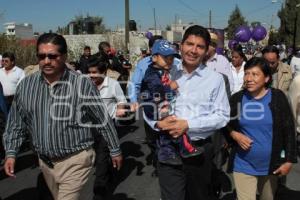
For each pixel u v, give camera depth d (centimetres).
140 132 1100
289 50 2278
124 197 649
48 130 398
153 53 450
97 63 645
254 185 449
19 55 1844
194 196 408
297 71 1058
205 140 398
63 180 408
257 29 1739
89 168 416
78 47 2858
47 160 410
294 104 561
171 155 393
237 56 823
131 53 3195
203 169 398
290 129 442
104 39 3400
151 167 796
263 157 442
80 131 405
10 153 417
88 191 673
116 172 762
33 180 738
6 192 681
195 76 397
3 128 732
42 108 396
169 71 412
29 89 400
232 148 459
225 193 641
